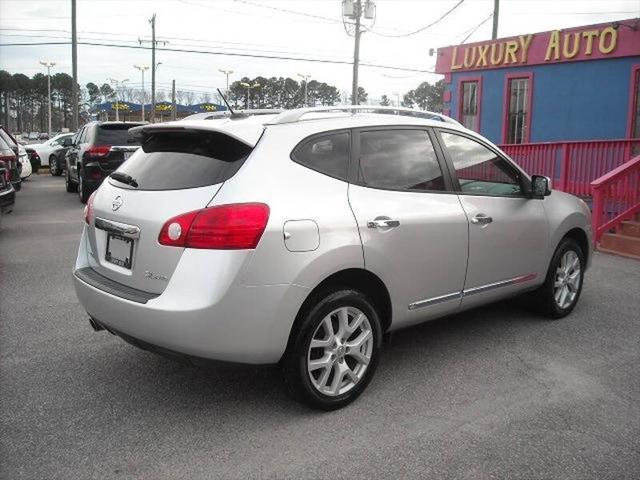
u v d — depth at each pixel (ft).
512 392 12.98
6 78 355.77
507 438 11.07
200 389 13.05
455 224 13.91
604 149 34.32
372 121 13.21
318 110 12.89
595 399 12.69
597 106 44.88
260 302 10.68
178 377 13.64
